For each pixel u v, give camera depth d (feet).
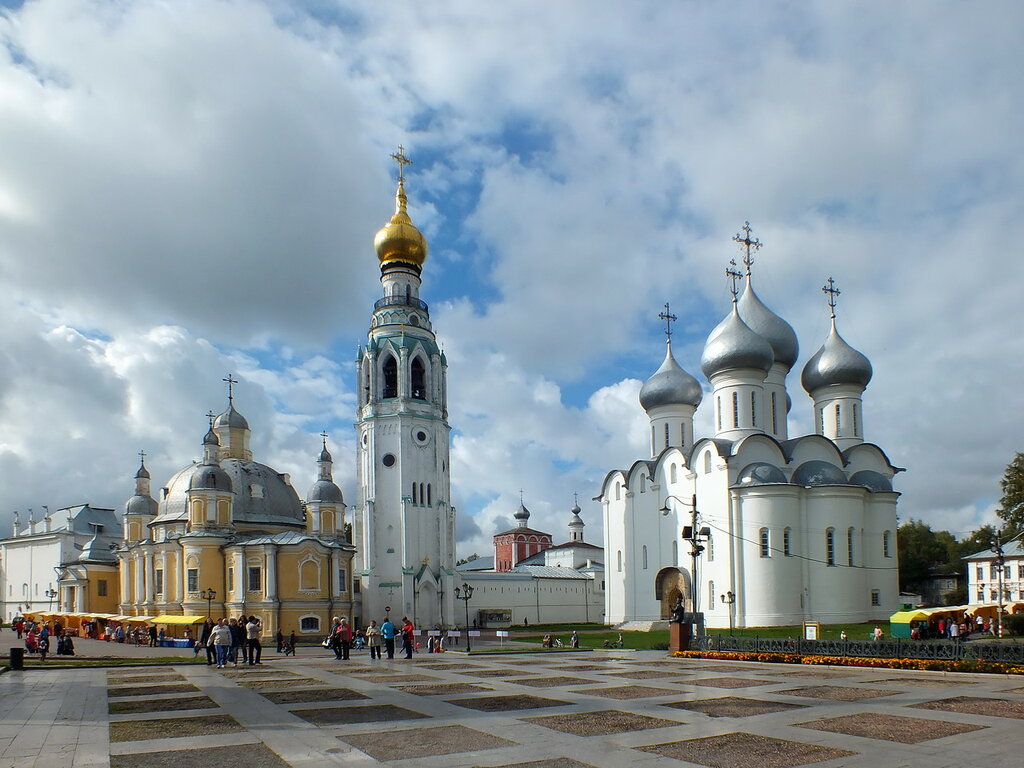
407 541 310.45
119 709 77.41
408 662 132.46
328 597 274.36
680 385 290.56
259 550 270.26
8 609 453.17
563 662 127.75
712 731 62.13
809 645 123.75
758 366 261.44
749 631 214.28
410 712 72.84
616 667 116.57
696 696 82.02
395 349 326.03
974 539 417.49
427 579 310.45
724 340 263.29
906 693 83.76
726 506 239.30
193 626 255.50
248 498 313.53
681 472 258.98
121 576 325.42
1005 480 220.02
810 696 81.76
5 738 61.98
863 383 272.10
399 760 52.90
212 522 280.51
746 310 279.08
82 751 56.70
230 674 113.70
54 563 431.02
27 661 149.79
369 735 61.57
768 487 232.73
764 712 71.31
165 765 52.19
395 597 306.35
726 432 261.44
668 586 258.78
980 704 75.56
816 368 275.39
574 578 377.50
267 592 266.57
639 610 271.90
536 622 358.02
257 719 69.82
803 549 233.76
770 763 51.34
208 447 298.56
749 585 232.32
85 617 303.27
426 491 320.91
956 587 399.03
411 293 343.46
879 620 233.35
